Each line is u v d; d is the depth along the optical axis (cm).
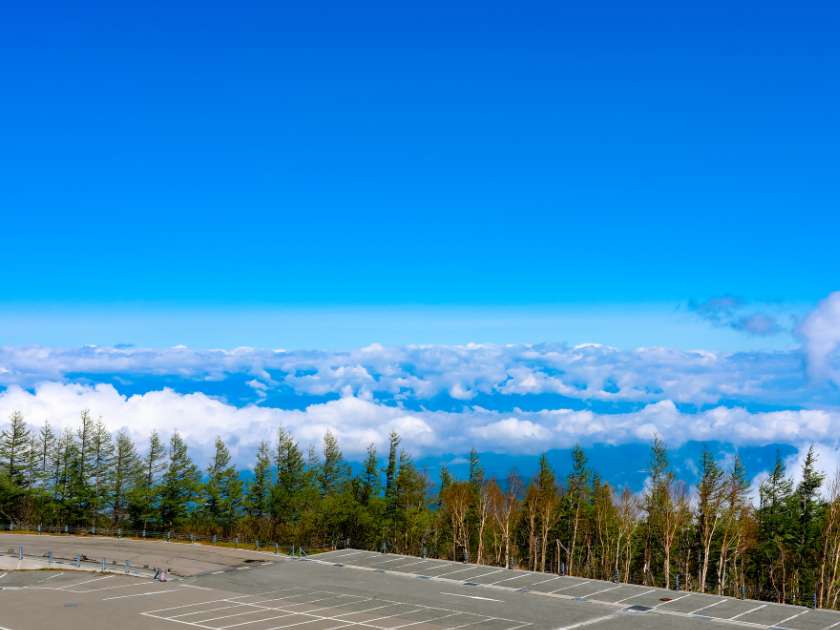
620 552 10156
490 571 5988
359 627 4262
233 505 10856
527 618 4409
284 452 11200
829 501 8100
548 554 10738
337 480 11712
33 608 4878
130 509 10706
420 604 4834
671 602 4775
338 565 6394
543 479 10606
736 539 8975
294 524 10544
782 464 9400
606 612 4525
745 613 4441
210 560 6800
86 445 11094
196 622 4447
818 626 4088
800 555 8581
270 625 4338
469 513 10694
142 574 6141
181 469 10756
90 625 4406
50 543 7975
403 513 10656
